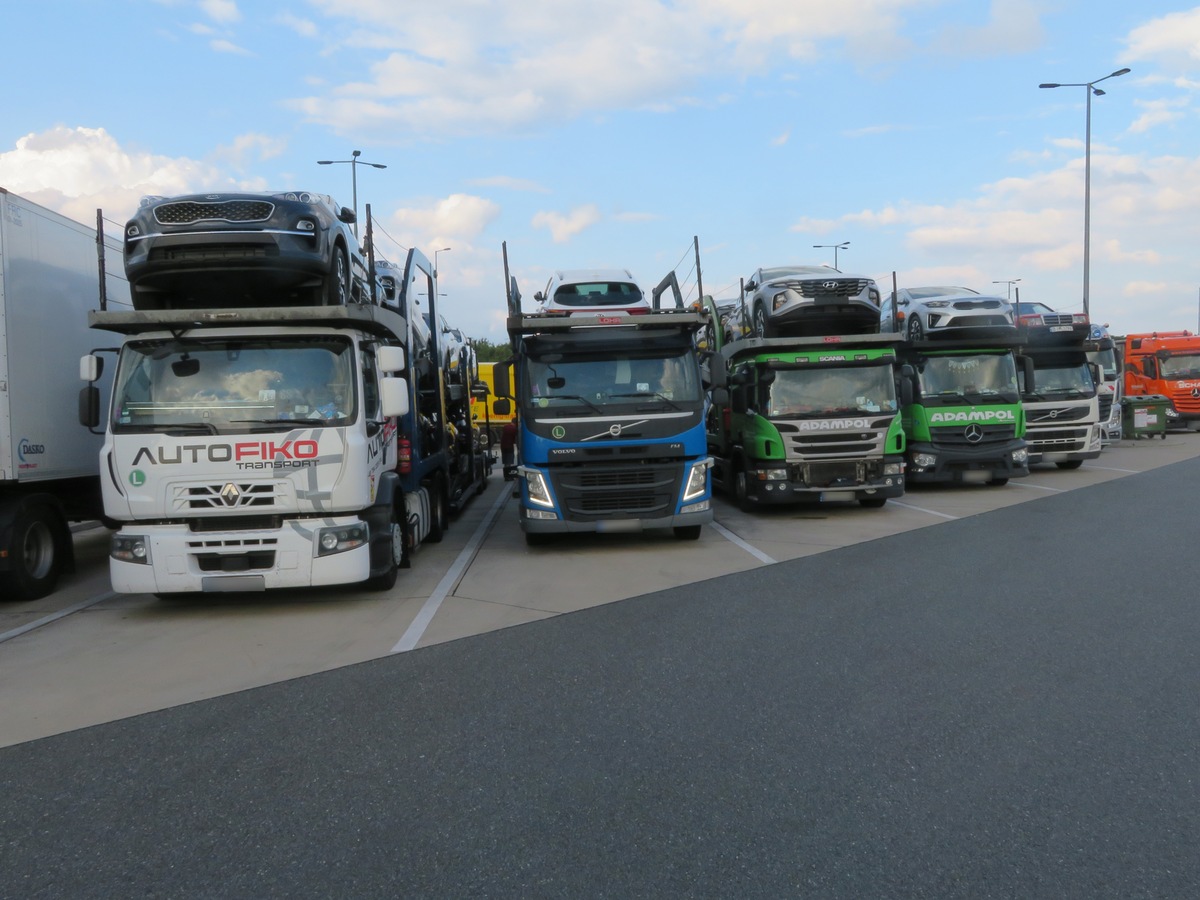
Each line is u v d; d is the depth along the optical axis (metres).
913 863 3.53
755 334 16.69
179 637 7.92
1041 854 3.58
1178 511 13.71
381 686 6.18
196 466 8.45
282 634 7.89
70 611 9.12
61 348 9.91
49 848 3.90
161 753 5.04
